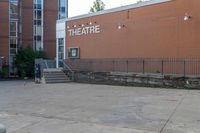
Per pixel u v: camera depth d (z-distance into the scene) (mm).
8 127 10125
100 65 32188
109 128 9727
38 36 56906
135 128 9672
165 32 26359
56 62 37875
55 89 24000
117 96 18188
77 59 35375
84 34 34812
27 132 9445
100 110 13086
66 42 37500
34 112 12875
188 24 24703
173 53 25719
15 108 14109
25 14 56188
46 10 57406
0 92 22484
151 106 13938
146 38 27938
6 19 51562
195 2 24250
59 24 38656
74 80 32750
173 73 25469
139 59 28484
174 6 25688
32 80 42094
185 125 10016
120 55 30469
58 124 10414
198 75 23094
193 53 24344
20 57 51406
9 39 51969
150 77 24875
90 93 20297
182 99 16188
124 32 30078
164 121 10609
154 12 27266
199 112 12266
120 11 30484
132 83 26344
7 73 49781
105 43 32188
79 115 11969
